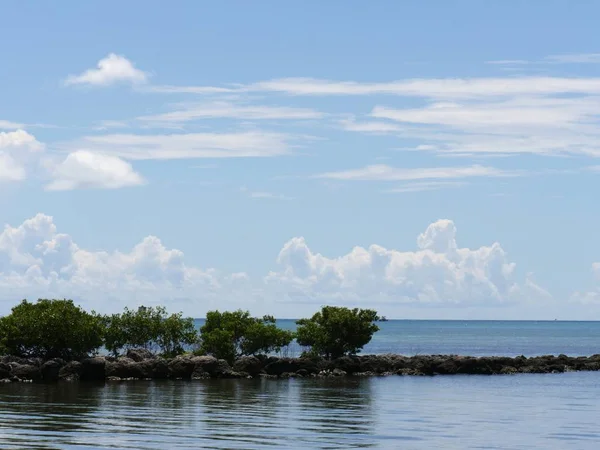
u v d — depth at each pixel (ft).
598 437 175.42
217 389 272.92
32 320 310.24
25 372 291.58
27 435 164.76
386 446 160.35
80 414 198.29
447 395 268.41
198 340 358.64
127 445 155.43
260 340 356.59
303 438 167.43
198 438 164.66
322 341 370.94
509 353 601.62
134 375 308.60
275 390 273.33
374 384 308.81
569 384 322.34
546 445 164.96
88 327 313.73
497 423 196.34
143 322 344.69
